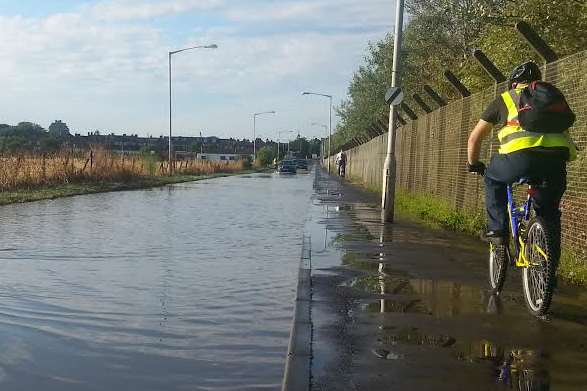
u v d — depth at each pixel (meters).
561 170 5.14
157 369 4.77
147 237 12.38
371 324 5.26
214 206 20.61
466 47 20.16
